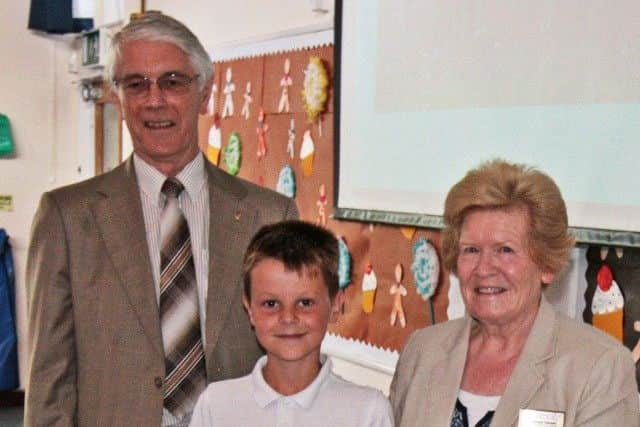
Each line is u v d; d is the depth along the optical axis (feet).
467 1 6.86
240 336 5.70
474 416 4.50
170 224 5.65
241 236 5.78
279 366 4.84
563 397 4.26
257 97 9.98
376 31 7.90
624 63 5.58
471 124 6.85
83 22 16.15
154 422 5.36
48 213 5.52
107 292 5.45
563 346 4.40
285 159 9.47
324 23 8.71
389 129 7.77
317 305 4.82
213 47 10.98
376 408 4.83
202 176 5.86
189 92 5.59
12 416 15.81
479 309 4.46
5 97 16.74
